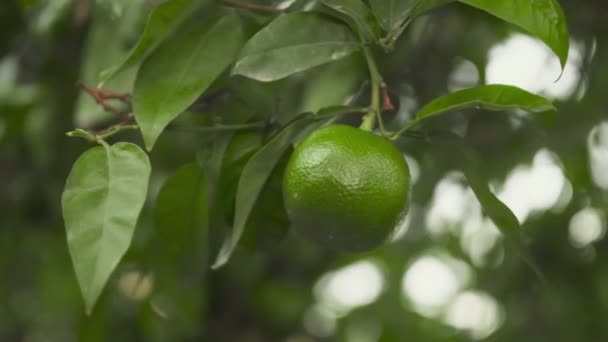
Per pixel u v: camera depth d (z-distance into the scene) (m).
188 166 1.11
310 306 1.96
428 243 1.94
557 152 1.44
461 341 1.91
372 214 1.02
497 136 1.47
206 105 1.11
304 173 1.02
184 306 1.46
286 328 1.90
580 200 1.58
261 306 1.84
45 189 1.60
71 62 1.44
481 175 1.07
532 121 1.42
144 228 1.43
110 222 0.99
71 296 1.84
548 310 1.61
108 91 1.13
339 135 1.03
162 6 1.04
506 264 1.64
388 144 1.04
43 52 1.43
